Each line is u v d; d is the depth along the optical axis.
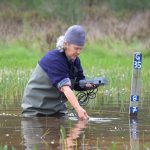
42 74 10.30
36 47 32.03
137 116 10.19
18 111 10.86
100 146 7.45
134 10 46.12
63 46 10.14
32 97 10.41
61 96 10.41
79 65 10.49
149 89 14.88
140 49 31.78
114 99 12.65
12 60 26.94
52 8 41.22
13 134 8.37
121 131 8.64
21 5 48.19
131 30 34.81
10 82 15.21
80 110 9.80
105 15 40.19
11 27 35.16
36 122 9.55
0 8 46.00
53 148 7.32
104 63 25.30
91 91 11.32
